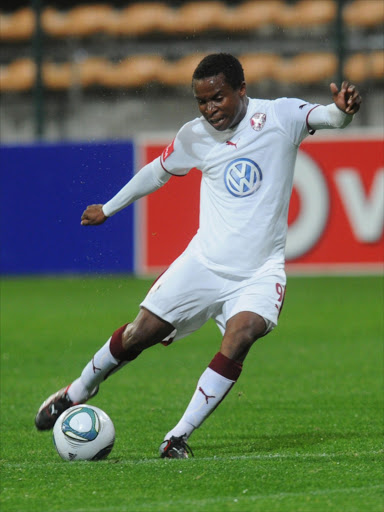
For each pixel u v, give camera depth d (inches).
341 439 666.2
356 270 1887.3
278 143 588.1
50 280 2150.6
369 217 1873.8
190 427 580.7
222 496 456.1
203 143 594.9
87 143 1959.9
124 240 1924.2
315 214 1894.7
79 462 550.3
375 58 2209.6
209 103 570.6
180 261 608.4
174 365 1092.5
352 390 901.8
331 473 503.8
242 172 587.2
